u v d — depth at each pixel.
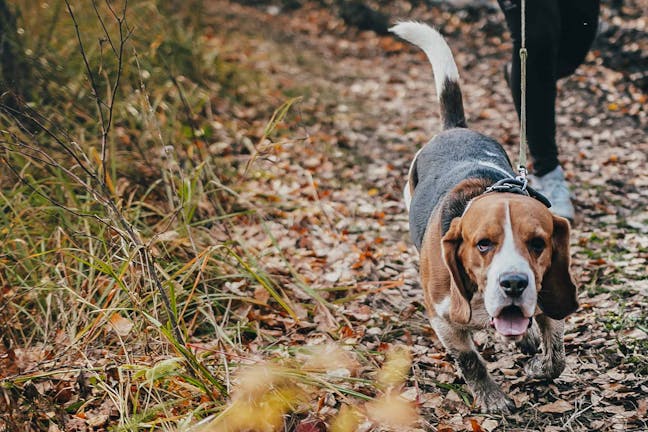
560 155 3.28
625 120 3.58
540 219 1.80
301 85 4.19
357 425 1.92
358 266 2.55
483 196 1.88
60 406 2.00
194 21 4.35
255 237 2.68
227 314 2.26
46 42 3.14
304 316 2.33
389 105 4.03
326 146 3.44
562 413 1.99
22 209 2.47
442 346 2.23
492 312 1.75
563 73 2.78
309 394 2.00
